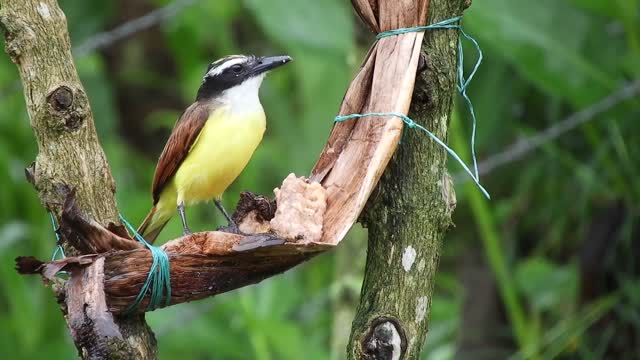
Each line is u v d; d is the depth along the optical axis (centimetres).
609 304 1244
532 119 1411
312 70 1356
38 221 1385
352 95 694
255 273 667
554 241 1359
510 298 1188
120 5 1747
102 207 684
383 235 686
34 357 1297
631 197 1250
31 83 673
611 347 1288
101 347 621
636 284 1262
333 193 684
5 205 1411
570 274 1337
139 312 660
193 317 1211
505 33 1217
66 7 1556
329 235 670
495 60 1324
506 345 1342
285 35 1277
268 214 723
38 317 1326
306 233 670
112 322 625
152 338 676
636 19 1223
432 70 681
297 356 1161
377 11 700
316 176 694
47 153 677
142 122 1806
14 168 1425
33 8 672
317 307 1324
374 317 672
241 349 1247
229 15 1603
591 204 1314
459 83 761
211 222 1391
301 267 1429
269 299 1191
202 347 1245
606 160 1246
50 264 634
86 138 680
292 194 679
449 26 692
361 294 692
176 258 652
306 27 1278
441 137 693
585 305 1297
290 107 1491
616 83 1219
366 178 661
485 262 1359
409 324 675
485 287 1350
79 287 636
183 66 1588
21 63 675
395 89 678
